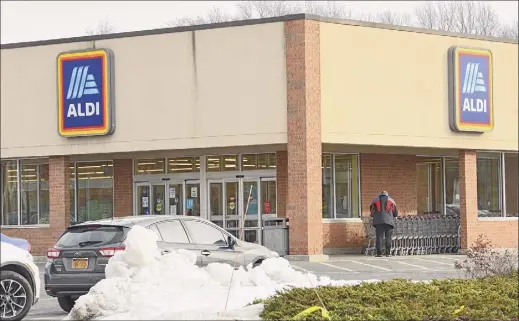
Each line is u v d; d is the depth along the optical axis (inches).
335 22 1121.4
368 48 1147.9
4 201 1306.6
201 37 1149.1
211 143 1139.9
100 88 1194.6
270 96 1109.1
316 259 1079.0
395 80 1170.0
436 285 604.7
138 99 1180.5
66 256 649.0
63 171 1240.2
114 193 1307.8
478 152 1291.8
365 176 1263.5
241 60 1126.4
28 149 1245.1
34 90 1242.0
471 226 1250.0
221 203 1244.5
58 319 611.8
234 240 714.8
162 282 560.1
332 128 1112.2
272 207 1212.5
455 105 1219.2
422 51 1198.9
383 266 1026.7
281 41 1105.4
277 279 655.1
